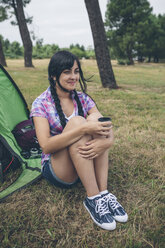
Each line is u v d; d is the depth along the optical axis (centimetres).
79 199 198
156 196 200
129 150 287
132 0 3108
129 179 227
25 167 242
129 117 430
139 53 4191
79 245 154
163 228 166
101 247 153
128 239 157
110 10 3183
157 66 3050
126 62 3256
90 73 1360
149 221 172
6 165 235
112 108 498
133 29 3181
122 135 335
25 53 1784
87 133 161
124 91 761
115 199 180
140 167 248
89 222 173
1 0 1867
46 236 162
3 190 207
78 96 196
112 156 272
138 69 2211
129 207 189
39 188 212
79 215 180
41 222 174
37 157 261
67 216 179
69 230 166
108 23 3309
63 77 163
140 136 332
